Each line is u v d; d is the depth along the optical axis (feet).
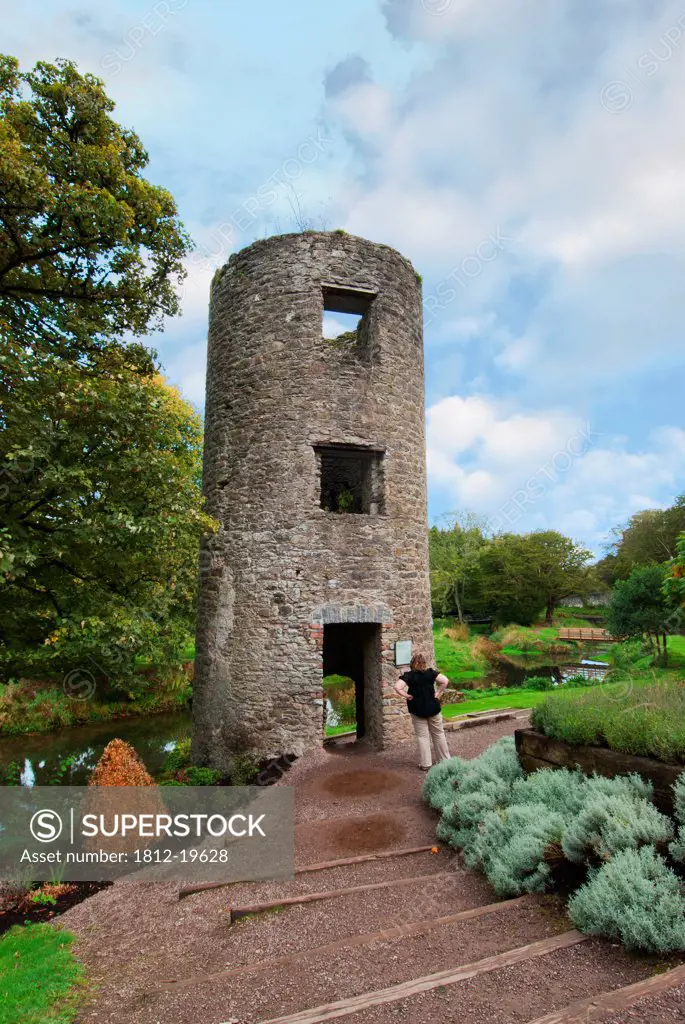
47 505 23.52
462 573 131.54
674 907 9.89
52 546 22.35
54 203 23.81
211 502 34.53
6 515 22.29
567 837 12.48
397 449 33.83
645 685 19.76
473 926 11.66
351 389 32.83
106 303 29.81
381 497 33.17
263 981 10.39
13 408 21.47
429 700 25.68
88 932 14.47
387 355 34.32
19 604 25.57
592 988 8.98
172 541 26.32
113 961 12.71
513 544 139.95
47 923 15.47
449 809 17.62
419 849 17.15
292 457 31.71
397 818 20.13
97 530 22.09
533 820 14.37
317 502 31.55
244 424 33.35
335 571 30.94
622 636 64.03
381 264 34.91
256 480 32.27
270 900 14.57
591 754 15.65
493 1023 8.25
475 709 38.58
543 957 9.98
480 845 14.92
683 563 34.88
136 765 22.57
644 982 8.73
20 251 25.91
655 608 59.88
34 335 27.48
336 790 23.67
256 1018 9.23
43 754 45.34
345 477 41.11
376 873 15.80
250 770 28.04
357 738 34.60
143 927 14.25
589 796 13.52
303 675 29.58
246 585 31.55
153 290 31.32
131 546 24.94
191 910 14.75
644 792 13.33
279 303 33.40
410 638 32.27
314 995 9.73
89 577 26.23
